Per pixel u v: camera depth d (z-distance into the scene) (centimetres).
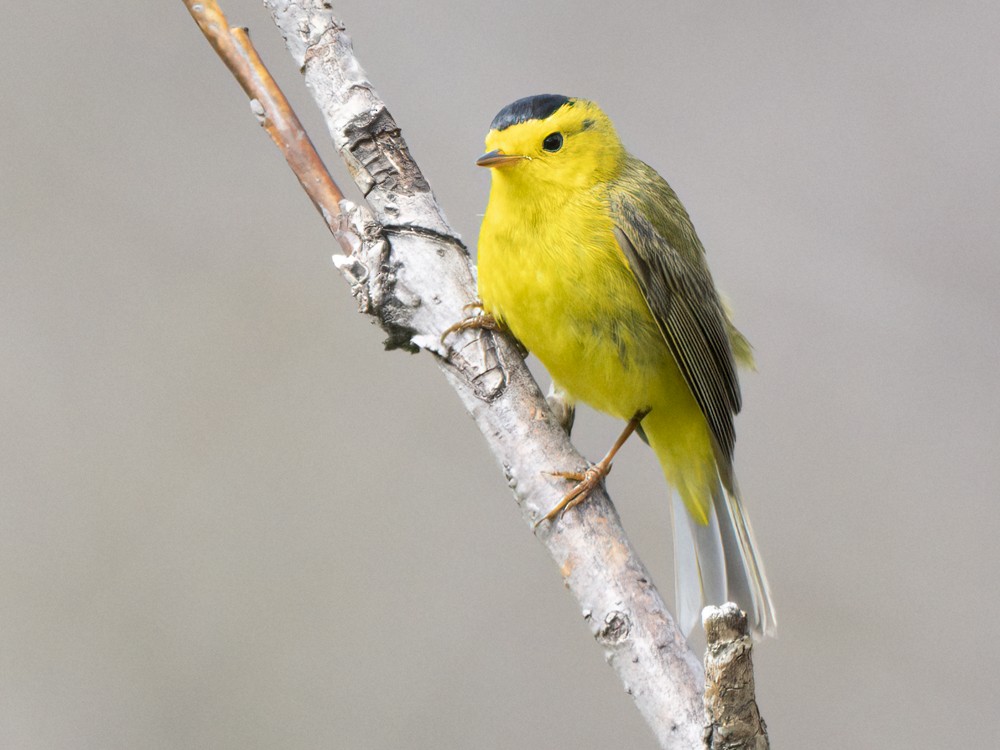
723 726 564
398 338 850
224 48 862
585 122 974
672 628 701
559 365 980
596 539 744
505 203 959
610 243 956
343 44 875
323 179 852
